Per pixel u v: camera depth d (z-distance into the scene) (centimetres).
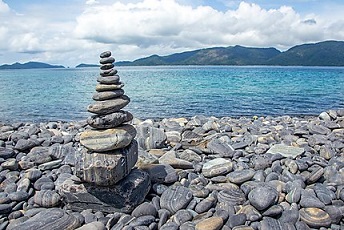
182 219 415
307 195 454
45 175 554
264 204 422
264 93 2281
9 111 1638
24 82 3947
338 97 2061
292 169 553
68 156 602
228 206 445
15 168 577
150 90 2534
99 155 431
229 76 4628
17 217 438
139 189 445
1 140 764
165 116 1417
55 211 409
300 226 405
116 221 415
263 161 580
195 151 660
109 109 443
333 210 425
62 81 4106
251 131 881
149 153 605
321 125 889
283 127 942
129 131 458
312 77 4272
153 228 407
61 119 1422
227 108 1645
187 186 500
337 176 521
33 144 691
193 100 1936
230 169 536
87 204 439
